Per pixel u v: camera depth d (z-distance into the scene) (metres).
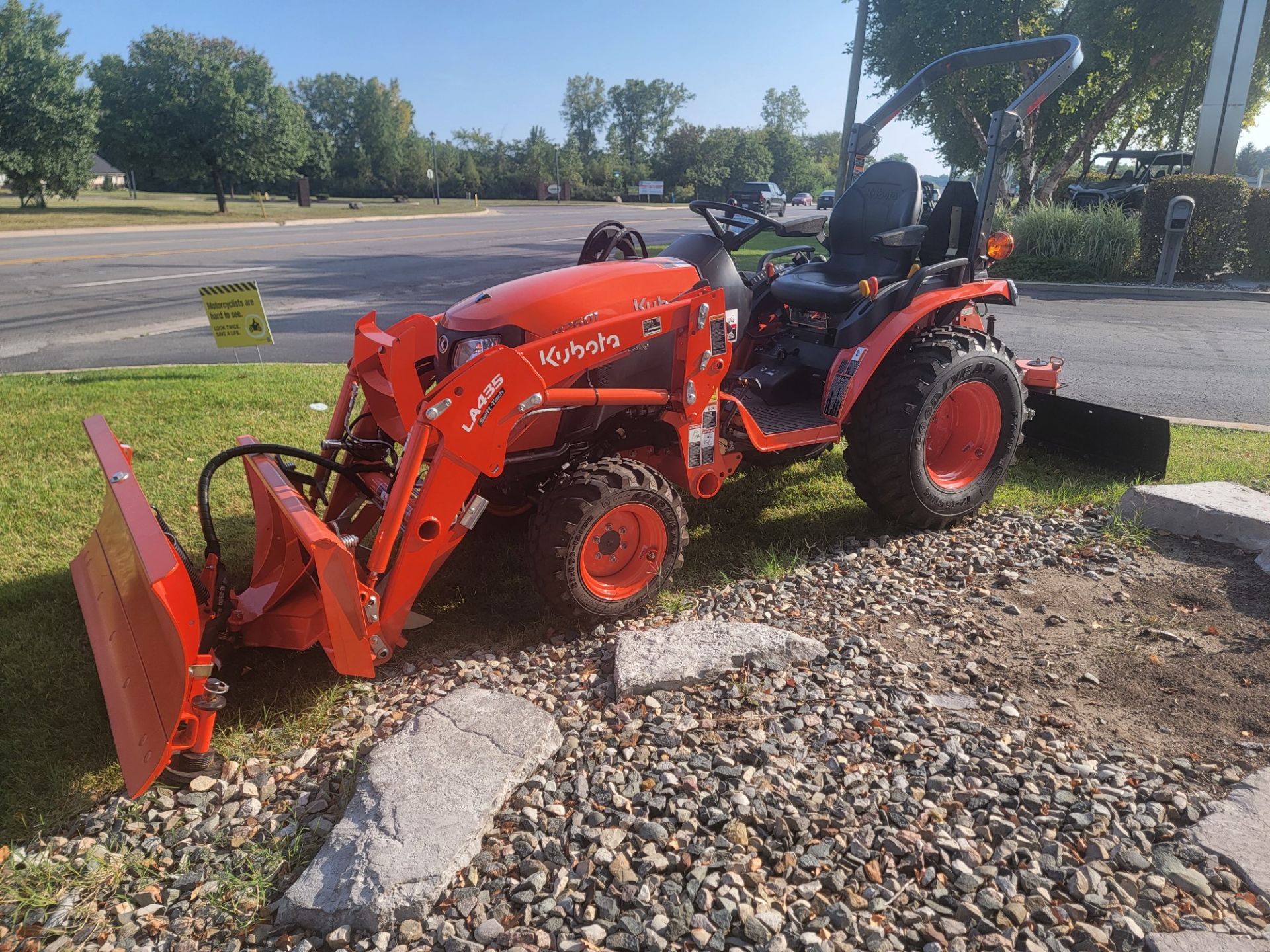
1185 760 2.52
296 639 2.99
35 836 2.40
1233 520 3.92
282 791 2.56
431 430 2.92
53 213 32.06
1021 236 14.60
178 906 2.15
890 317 4.21
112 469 2.96
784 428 4.09
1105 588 3.64
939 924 1.98
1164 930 1.94
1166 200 13.73
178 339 9.47
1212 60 14.65
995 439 4.44
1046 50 4.51
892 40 18.16
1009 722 2.73
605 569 3.49
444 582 3.87
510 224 31.27
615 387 3.57
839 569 3.92
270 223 30.00
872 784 2.45
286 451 3.25
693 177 78.19
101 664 2.92
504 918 2.04
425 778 2.38
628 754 2.60
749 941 1.95
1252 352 8.47
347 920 2.03
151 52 35.56
